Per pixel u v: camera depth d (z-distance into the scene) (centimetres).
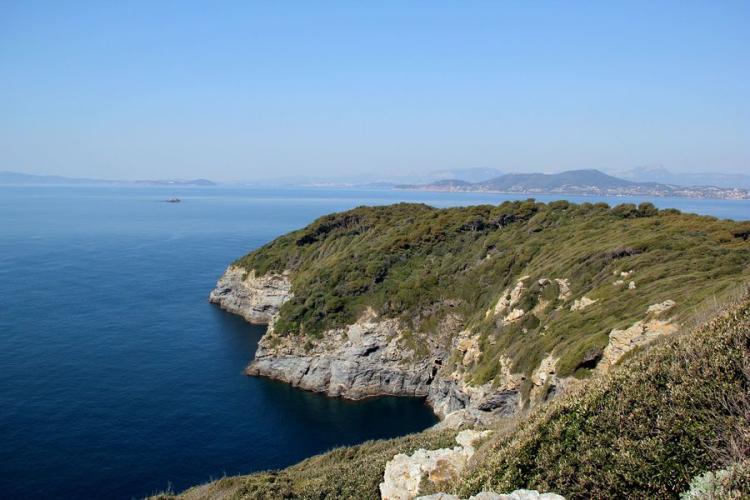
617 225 5934
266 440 4900
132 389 5738
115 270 11944
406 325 6347
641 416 1178
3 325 7538
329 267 7719
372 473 2347
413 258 7625
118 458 4366
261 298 8894
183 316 8812
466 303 6353
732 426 1023
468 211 8806
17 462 4159
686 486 984
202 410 5416
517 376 4088
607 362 2964
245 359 6988
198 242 16800
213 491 2866
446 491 1706
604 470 1113
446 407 5362
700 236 4669
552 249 5944
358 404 5884
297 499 2312
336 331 6400
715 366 1142
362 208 11075
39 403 5194
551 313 4538
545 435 1353
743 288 1766
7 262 12181
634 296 3662
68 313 8381
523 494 1083
